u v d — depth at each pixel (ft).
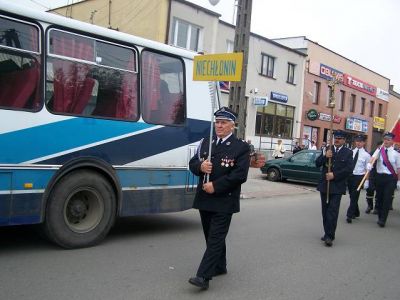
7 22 18.02
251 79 82.64
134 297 14.99
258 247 23.15
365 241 26.71
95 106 20.81
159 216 29.89
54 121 19.33
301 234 27.20
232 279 17.69
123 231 24.68
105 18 72.84
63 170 19.66
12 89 18.15
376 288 17.93
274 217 32.60
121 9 70.13
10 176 18.13
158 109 23.45
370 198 38.01
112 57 21.47
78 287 15.56
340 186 24.62
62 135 19.60
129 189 22.25
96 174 21.02
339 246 24.81
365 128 128.16
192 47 69.10
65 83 19.74
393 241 27.27
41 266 17.58
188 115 24.82
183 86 24.64
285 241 24.95
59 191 19.70
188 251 21.24
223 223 16.01
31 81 18.67
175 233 25.00
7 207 18.11
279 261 20.76
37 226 20.54
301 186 55.06
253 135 84.28
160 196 23.59
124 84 21.91
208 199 16.06
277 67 88.84
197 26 69.21
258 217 32.12
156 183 23.36
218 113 16.33
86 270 17.46
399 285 18.57
